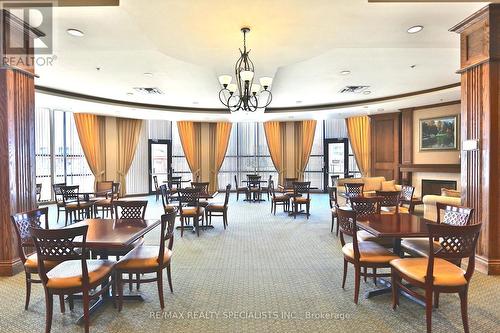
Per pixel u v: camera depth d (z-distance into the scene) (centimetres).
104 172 1009
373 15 337
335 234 571
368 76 613
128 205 407
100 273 267
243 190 1007
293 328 257
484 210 365
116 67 542
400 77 622
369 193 735
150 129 1143
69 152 967
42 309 292
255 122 1197
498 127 357
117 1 302
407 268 266
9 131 366
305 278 363
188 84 667
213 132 1175
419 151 887
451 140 816
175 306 296
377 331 251
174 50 425
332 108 916
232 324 264
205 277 367
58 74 584
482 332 248
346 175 1148
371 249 318
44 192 909
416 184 908
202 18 333
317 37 388
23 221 306
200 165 1164
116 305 295
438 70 574
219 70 516
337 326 260
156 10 315
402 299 307
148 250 319
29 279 293
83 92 742
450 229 239
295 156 1170
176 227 632
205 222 671
